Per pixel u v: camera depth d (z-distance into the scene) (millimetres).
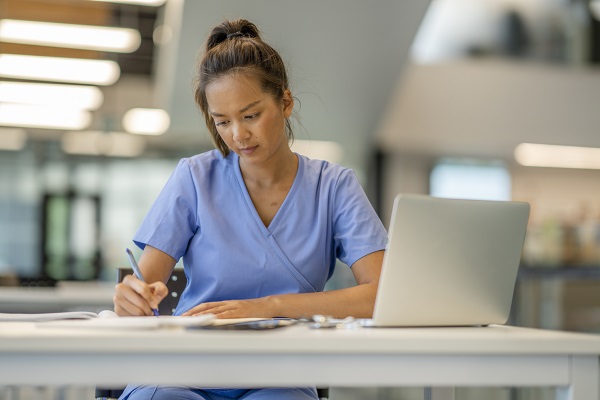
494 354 1267
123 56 7406
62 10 6477
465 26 8633
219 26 1831
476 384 1262
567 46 8859
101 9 6520
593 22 8906
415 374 1239
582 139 9180
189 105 7547
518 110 8898
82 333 1192
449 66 8586
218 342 1163
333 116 8172
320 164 1938
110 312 1547
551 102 8938
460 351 1241
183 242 1874
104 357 1160
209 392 1715
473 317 1532
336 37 7109
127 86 8031
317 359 1207
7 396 2838
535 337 1290
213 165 1909
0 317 1434
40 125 8750
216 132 1882
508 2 8727
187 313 1579
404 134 8688
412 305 1446
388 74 7645
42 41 6945
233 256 1819
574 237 9680
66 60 7332
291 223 1849
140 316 1494
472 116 8828
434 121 8734
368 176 9672
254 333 1230
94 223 9227
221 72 1703
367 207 1901
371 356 1226
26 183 9117
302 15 6801
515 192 10375
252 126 1713
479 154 9883
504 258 1523
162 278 1846
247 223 1842
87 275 9195
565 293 5762
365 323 1450
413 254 1415
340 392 5199
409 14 7023
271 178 1862
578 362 1303
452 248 1446
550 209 10406
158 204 1891
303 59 7289
